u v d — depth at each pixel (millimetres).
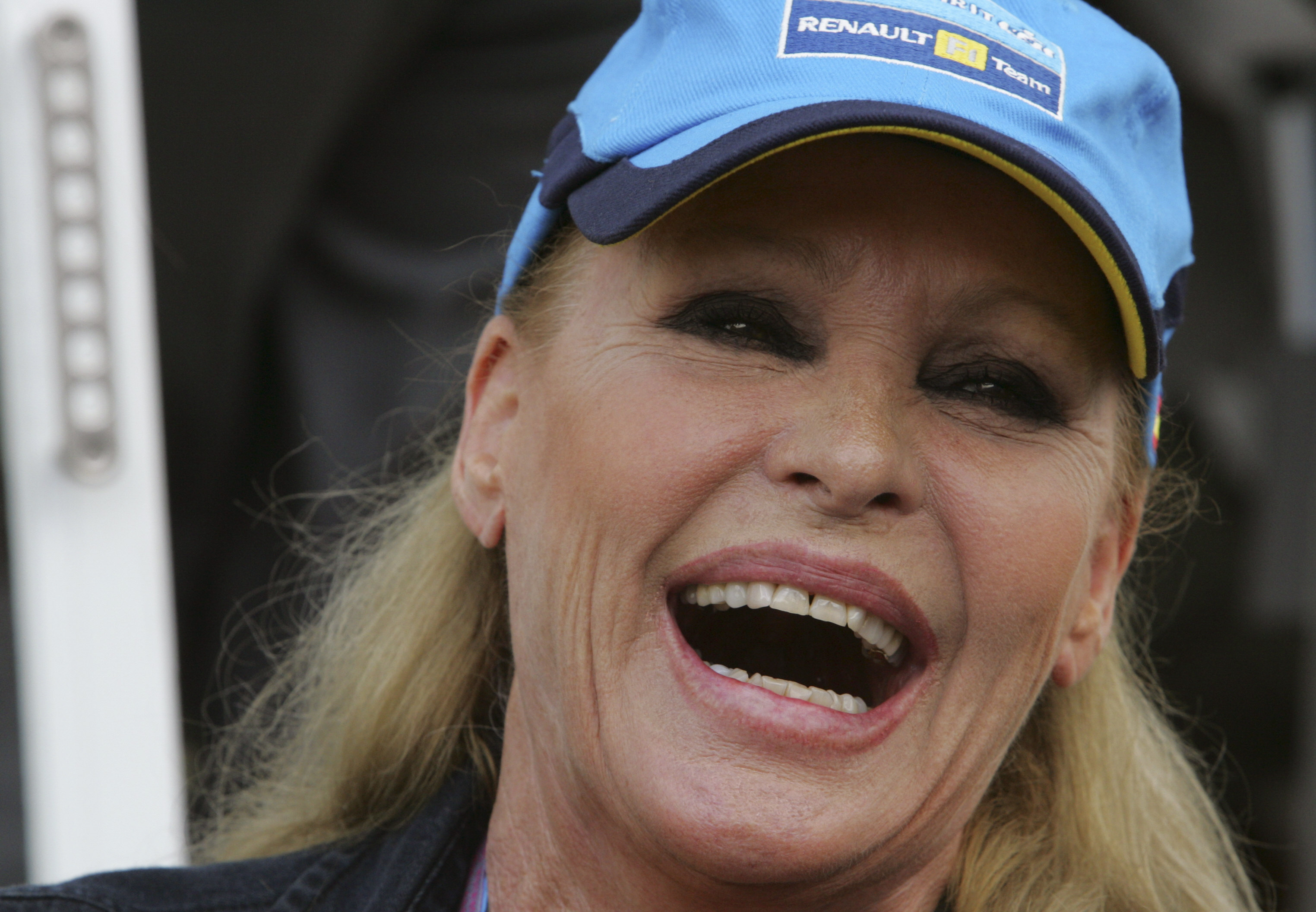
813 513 2025
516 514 2309
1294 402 4703
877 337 2033
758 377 2070
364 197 4289
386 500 3697
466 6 4254
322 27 4223
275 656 3822
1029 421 2135
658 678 2100
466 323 4289
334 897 2541
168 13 4156
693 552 2078
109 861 3752
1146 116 2201
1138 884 2617
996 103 1973
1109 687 2701
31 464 3721
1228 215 4684
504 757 2486
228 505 4262
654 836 2055
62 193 3707
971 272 2014
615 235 2016
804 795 1998
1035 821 2580
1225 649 4844
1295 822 4832
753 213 2027
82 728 3748
